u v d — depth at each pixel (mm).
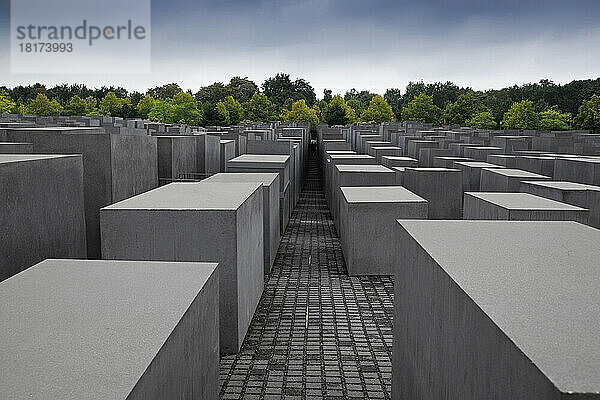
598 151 20234
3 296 3506
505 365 2359
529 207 7871
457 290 3053
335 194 14672
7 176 6156
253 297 7449
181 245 6039
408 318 4348
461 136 28656
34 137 9344
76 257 7832
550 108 73688
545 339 2301
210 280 4031
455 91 96938
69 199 7602
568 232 4473
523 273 3268
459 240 4129
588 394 1868
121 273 4035
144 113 76625
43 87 97312
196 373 3617
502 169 13641
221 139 19938
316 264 10477
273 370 5867
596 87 81750
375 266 9578
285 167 13930
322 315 7566
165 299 3484
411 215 9500
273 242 10438
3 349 2729
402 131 34000
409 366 4281
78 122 25781
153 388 2648
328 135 34812
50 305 3344
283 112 86188
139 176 10664
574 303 2748
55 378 2428
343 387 5508
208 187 7855
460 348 2990
